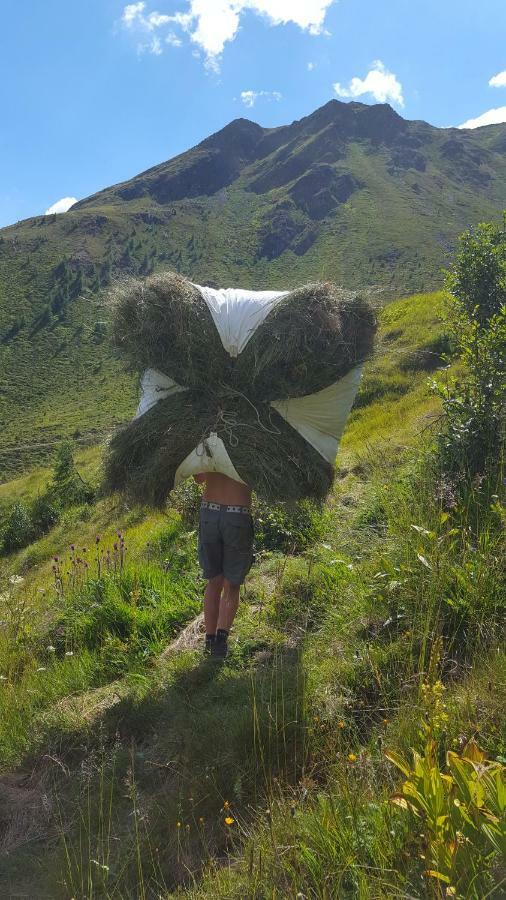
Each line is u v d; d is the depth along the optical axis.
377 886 2.11
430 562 3.76
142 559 7.50
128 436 4.49
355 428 10.41
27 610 6.69
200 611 5.47
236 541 4.29
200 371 4.21
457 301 6.34
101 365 138.00
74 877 2.88
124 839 3.03
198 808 3.02
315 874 2.26
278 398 4.21
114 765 3.59
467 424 5.10
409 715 2.82
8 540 23.61
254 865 2.43
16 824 3.48
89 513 18.78
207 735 3.39
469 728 2.67
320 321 4.11
